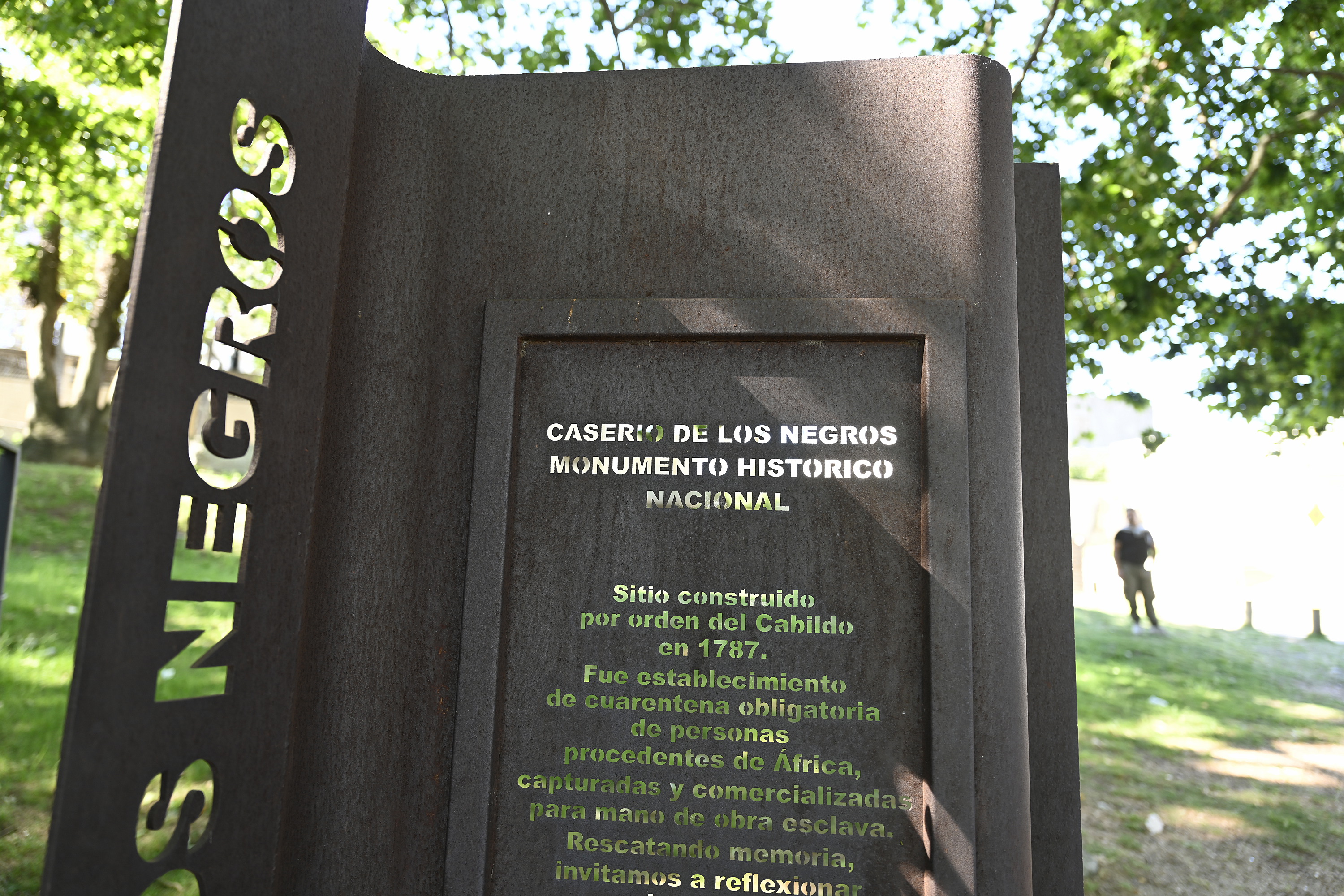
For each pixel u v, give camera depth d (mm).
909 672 1803
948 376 1866
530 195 2080
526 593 1893
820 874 1760
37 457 16594
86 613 1392
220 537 1642
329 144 1948
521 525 1919
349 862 1842
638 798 1813
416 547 1968
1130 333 6691
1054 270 2369
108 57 8555
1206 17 5766
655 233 2031
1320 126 6574
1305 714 7867
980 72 2023
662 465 1919
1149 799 5484
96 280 18328
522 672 1867
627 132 2082
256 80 1731
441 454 2004
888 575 1839
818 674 1817
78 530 11812
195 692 5945
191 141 1581
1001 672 1793
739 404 1929
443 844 1855
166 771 1522
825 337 1912
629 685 1847
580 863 1805
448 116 2129
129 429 1464
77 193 10414
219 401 1651
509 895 1800
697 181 2043
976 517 1850
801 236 1995
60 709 5238
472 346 2037
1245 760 6398
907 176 1994
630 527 1900
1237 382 7137
